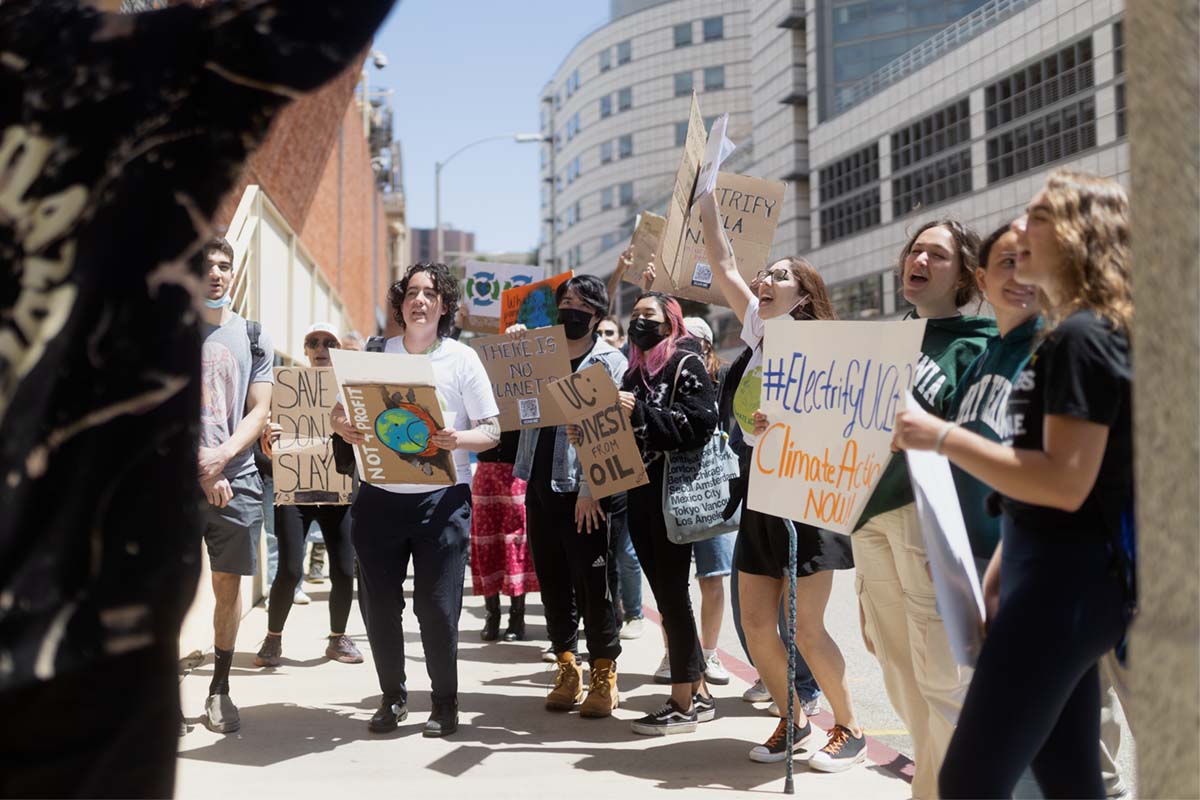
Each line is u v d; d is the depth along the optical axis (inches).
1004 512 101.4
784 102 2186.3
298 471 250.1
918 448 98.9
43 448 65.5
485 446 193.2
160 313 69.1
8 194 67.9
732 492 186.9
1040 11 1386.6
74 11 71.7
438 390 195.8
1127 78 65.3
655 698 232.8
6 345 66.1
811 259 2060.8
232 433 197.5
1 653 62.5
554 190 3993.6
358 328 1093.8
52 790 64.4
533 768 177.5
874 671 287.1
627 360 233.8
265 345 202.7
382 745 191.2
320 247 663.1
